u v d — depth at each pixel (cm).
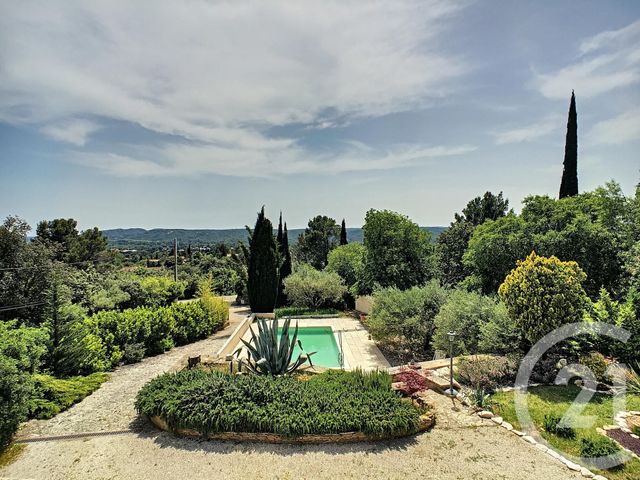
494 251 1377
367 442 568
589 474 478
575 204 1306
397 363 1102
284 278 2328
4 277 1295
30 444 580
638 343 756
